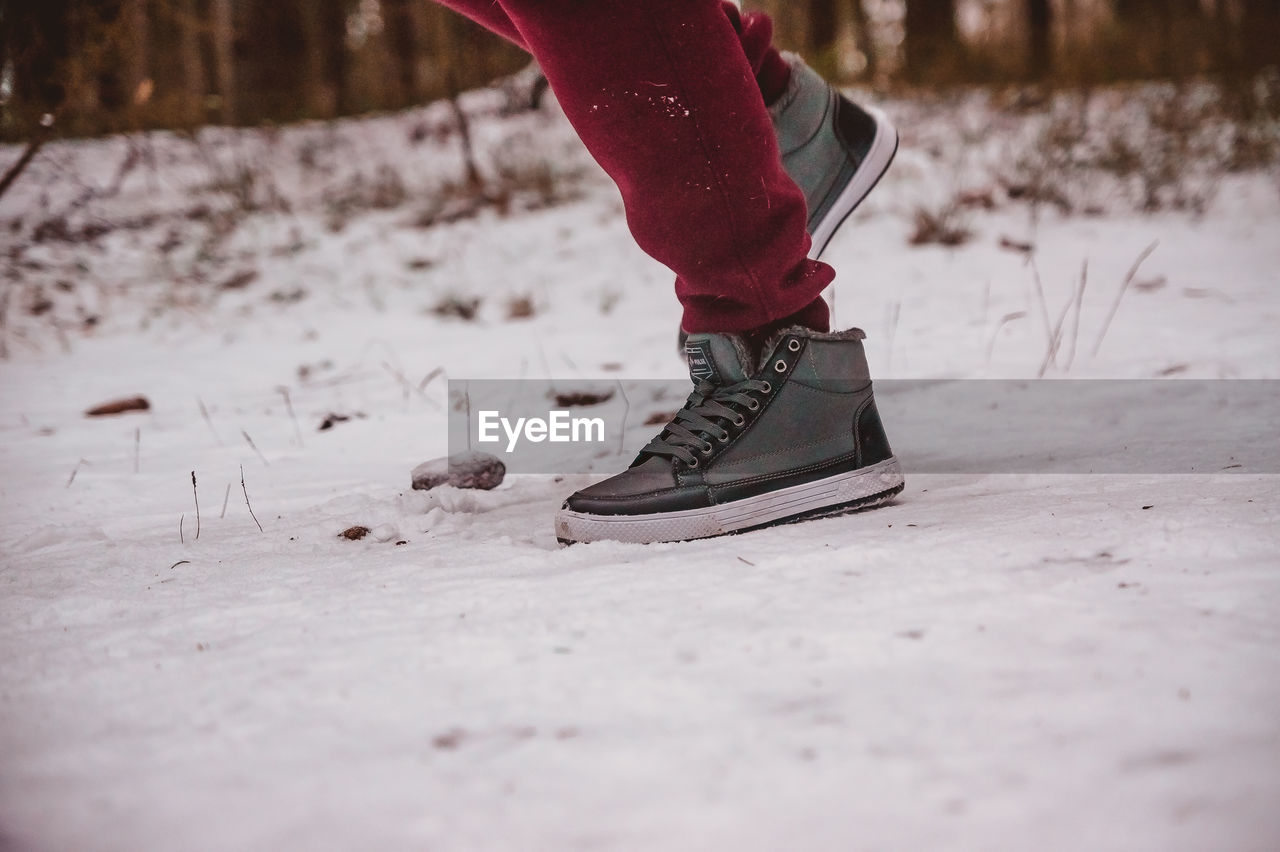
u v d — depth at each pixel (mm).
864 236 5695
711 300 1675
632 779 788
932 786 753
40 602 1423
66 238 6914
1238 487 1590
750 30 1795
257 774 829
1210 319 3525
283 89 12328
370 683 1002
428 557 1548
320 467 2660
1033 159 6711
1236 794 719
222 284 6129
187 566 1627
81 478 2635
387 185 8375
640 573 1333
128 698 1007
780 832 709
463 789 788
